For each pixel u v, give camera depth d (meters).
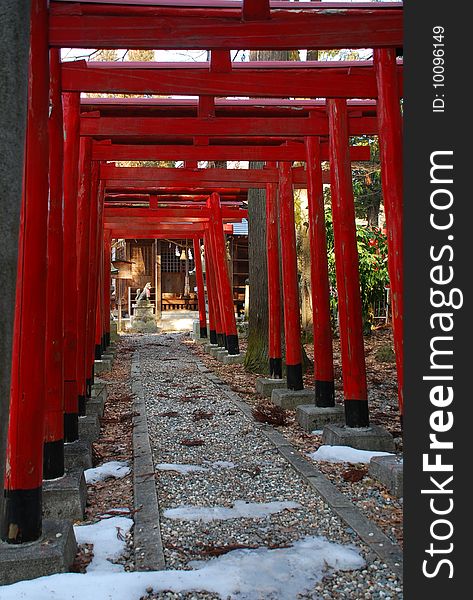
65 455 4.20
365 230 11.66
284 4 3.52
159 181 7.74
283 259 6.59
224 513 3.36
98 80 4.24
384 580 2.55
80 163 5.68
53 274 3.56
